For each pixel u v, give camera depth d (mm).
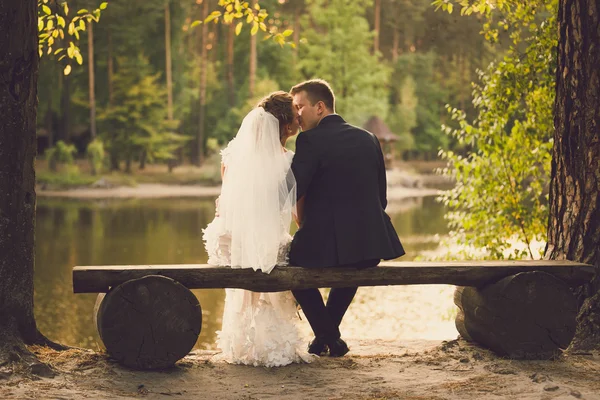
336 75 53219
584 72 5125
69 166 45781
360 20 53750
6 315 4406
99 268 4336
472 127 8469
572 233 5199
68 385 3986
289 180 4508
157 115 52375
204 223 28672
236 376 4387
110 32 52406
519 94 8016
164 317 4320
